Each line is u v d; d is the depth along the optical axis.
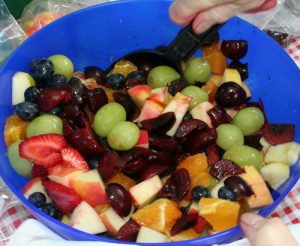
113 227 0.27
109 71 0.36
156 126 0.31
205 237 0.23
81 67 0.37
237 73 0.35
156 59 0.35
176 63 0.34
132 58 0.35
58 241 0.25
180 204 0.28
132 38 0.37
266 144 0.32
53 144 0.28
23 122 0.31
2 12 0.36
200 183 0.28
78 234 0.23
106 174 0.28
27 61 0.32
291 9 0.40
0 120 0.30
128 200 0.27
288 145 0.30
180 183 0.28
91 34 0.35
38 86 0.33
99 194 0.28
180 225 0.26
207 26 0.29
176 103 0.32
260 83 0.35
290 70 0.32
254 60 0.35
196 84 0.35
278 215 0.30
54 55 0.34
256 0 0.26
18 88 0.31
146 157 0.30
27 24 0.38
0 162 0.27
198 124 0.31
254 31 0.34
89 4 0.40
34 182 0.28
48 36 0.33
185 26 0.31
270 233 0.18
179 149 0.31
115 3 0.34
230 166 0.28
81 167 0.28
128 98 0.33
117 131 0.29
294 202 0.30
